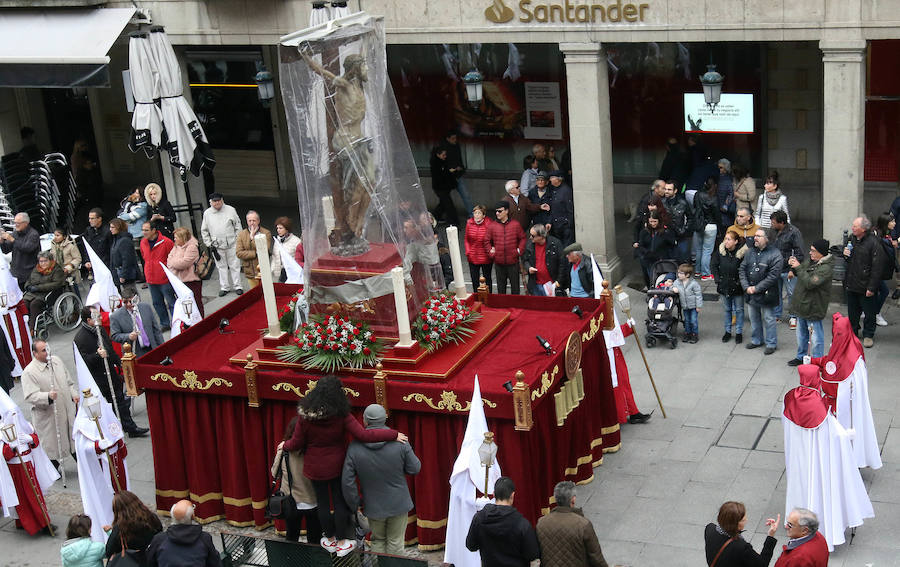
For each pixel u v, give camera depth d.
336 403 10.28
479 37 17.30
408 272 11.95
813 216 20.11
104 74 19.30
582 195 17.56
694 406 13.93
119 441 12.46
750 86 19.84
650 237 16.83
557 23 16.70
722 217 17.89
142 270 20.22
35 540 12.52
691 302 15.44
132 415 15.08
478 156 22.69
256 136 24.12
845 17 14.93
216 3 19.17
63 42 19.69
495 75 21.89
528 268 16.05
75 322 18.44
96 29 19.70
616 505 12.04
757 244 14.66
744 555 9.12
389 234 11.87
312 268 12.02
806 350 14.53
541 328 12.78
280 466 10.74
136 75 19.05
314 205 11.88
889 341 15.00
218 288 19.67
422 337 11.82
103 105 25.42
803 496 10.94
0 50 19.98
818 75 19.28
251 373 11.71
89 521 10.34
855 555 10.82
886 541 11.00
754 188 17.59
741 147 20.31
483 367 11.74
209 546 9.45
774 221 15.63
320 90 11.48
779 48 19.42
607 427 13.01
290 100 11.70
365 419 10.51
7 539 12.58
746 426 13.34
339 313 11.99
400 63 22.64
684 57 20.17
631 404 13.56
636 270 18.53
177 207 20.73
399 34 17.72
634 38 16.31
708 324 16.22
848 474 10.80
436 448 11.40
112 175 25.86
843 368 11.52
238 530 12.48
